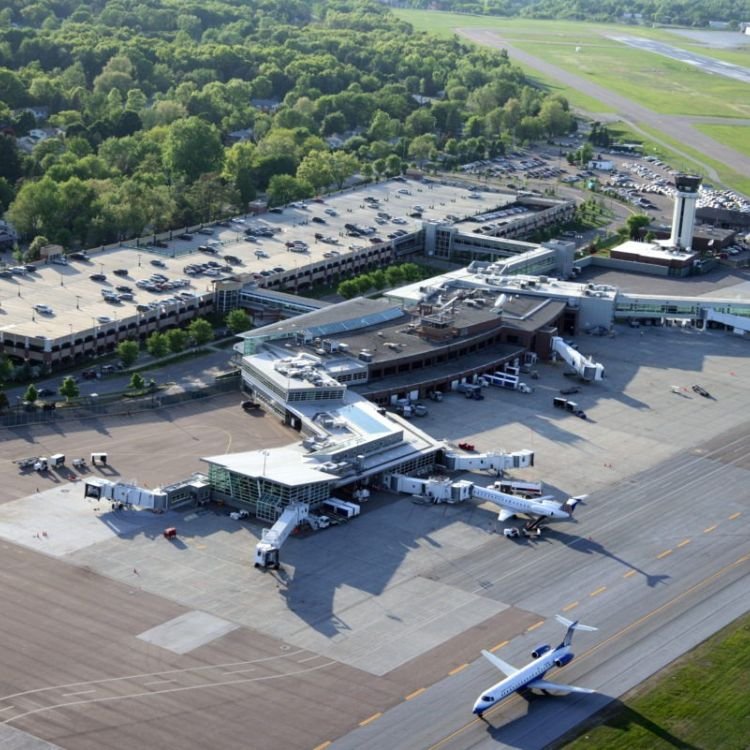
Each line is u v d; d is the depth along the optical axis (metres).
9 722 199.25
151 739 196.50
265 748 195.62
